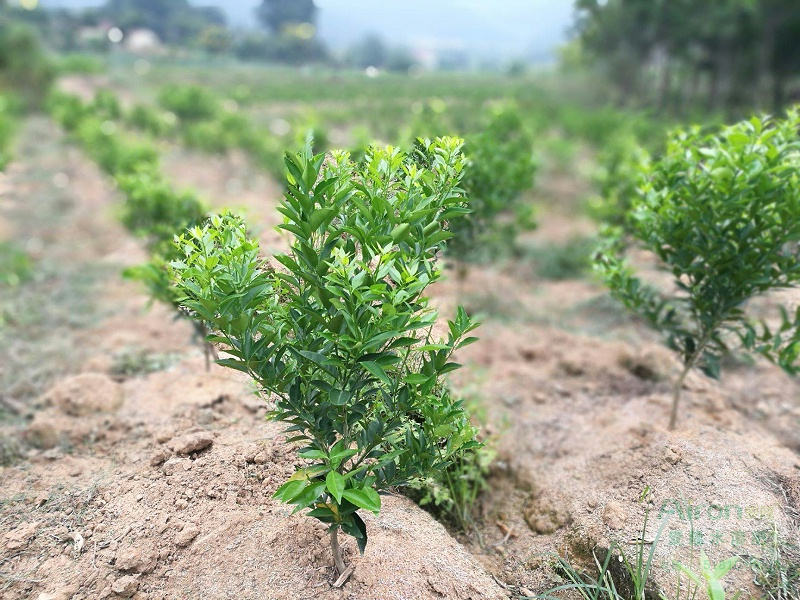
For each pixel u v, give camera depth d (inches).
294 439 79.5
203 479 108.7
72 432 138.6
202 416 133.6
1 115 392.8
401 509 111.3
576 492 123.3
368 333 67.1
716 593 74.6
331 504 73.5
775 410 162.2
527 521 123.5
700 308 123.0
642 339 203.3
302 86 1055.0
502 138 249.6
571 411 161.3
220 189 413.4
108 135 411.2
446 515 124.4
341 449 70.1
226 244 72.2
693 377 172.4
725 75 561.0
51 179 443.2
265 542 93.7
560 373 184.5
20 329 213.3
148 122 565.6
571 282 272.2
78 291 252.5
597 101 644.7
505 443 147.8
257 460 111.9
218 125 551.2
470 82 1246.3
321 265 69.1
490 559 113.7
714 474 114.4
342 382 73.9
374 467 73.2
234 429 126.7
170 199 166.9
